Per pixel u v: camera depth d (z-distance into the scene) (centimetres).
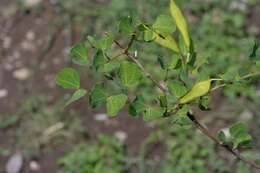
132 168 416
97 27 509
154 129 436
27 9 542
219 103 443
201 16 504
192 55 122
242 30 491
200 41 479
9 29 533
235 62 454
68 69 119
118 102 115
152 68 450
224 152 409
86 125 446
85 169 409
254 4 508
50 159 428
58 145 435
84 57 122
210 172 403
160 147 424
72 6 531
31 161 429
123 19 117
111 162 417
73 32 516
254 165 142
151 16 498
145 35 118
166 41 120
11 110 463
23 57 509
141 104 120
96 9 522
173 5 115
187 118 129
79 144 433
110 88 423
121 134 439
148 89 424
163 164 413
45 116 451
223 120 431
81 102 458
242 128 134
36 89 479
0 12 546
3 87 484
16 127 448
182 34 118
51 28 524
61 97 467
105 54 122
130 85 114
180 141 419
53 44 513
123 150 428
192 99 116
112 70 120
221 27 491
